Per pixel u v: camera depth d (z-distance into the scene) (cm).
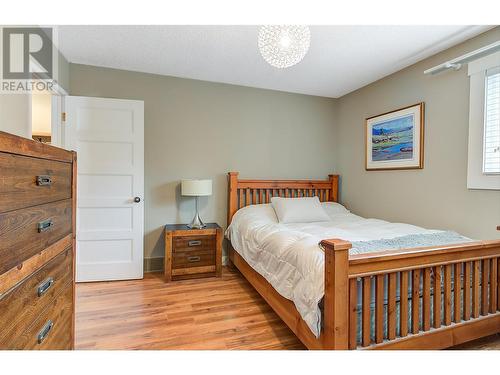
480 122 214
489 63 207
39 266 89
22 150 77
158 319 203
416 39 224
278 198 309
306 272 149
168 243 279
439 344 148
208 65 283
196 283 278
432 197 255
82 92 281
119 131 281
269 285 205
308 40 167
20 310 76
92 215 275
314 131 381
